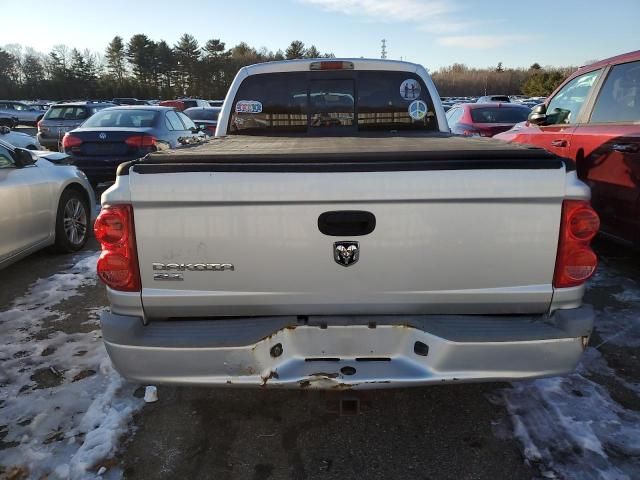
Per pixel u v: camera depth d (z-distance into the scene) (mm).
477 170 2051
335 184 2043
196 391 3078
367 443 2613
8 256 4680
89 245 6215
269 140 3459
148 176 2059
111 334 2150
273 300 2156
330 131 4266
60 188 5547
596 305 4242
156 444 2607
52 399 2988
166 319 2221
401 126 4309
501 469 2410
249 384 2152
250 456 2527
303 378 2156
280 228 2082
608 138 4508
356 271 2117
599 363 3330
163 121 9508
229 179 2047
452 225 2084
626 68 4668
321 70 4184
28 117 33719
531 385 3080
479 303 2172
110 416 2816
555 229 2105
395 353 2211
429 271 2121
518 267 2129
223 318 2207
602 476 2340
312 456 2525
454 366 2143
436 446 2580
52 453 2537
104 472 2410
